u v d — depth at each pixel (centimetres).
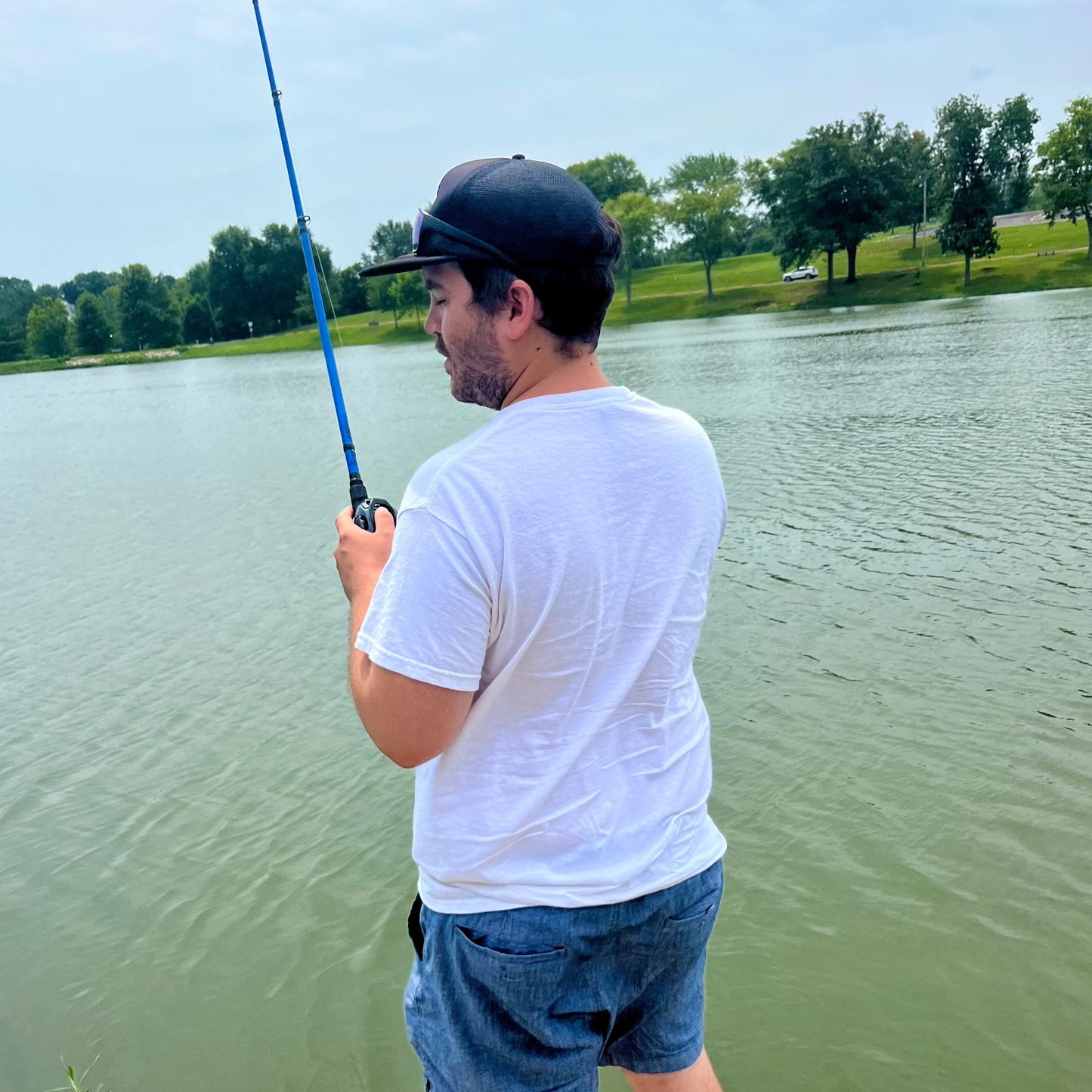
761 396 2003
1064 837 404
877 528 877
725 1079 302
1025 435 1280
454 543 128
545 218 137
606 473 136
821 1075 301
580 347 142
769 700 546
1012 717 504
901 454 1230
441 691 129
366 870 435
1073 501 916
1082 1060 299
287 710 614
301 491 1385
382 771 523
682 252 8162
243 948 390
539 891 139
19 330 12000
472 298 140
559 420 137
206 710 626
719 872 156
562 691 136
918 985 334
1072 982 329
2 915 426
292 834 469
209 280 11281
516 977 140
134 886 439
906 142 8094
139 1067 335
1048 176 6569
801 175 7206
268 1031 346
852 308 6328
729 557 825
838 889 386
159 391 4753
